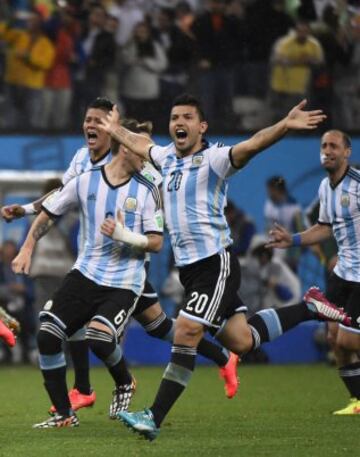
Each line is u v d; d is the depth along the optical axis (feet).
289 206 162.81
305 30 169.99
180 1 170.30
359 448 67.41
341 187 91.76
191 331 70.38
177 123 72.23
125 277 78.07
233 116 168.04
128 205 77.56
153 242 76.74
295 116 67.31
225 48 169.37
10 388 119.75
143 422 68.08
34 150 163.32
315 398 107.45
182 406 99.25
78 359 87.56
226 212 161.58
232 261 73.00
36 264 142.82
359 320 90.22
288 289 160.86
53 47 165.07
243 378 134.62
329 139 91.45
